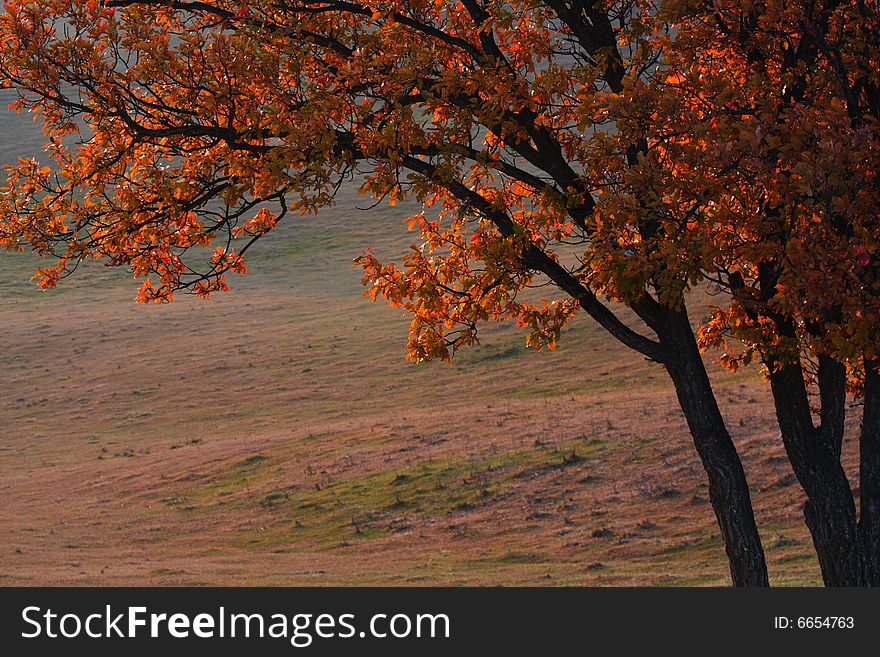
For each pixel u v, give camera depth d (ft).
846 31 72.49
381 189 72.64
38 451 367.45
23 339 527.81
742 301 70.33
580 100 72.13
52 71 72.90
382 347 474.08
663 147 71.05
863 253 61.67
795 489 222.07
